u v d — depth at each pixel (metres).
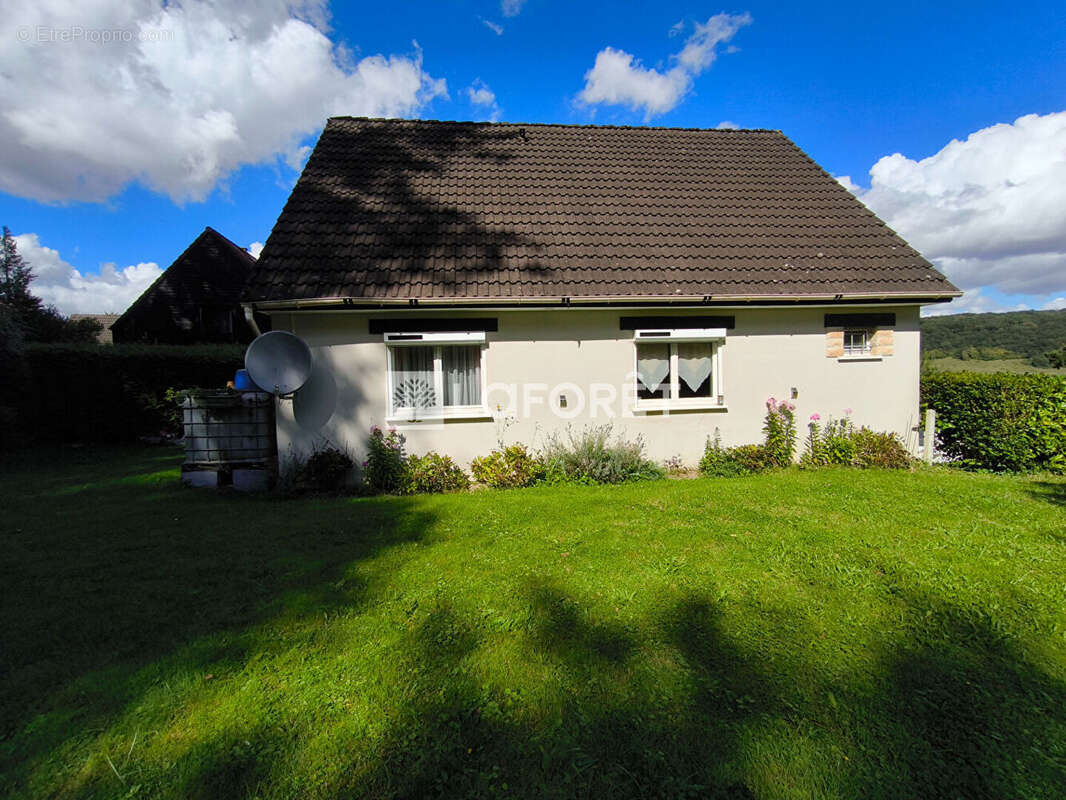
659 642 3.18
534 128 11.98
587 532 5.25
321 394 7.91
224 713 2.62
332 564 4.53
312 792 2.16
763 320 8.84
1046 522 5.46
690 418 8.77
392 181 9.77
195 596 3.94
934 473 8.13
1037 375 8.45
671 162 11.27
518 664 2.98
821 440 8.98
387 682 2.83
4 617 3.63
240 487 7.84
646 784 2.19
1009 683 2.83
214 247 22.55
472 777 2.23
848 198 10.63
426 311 7.93
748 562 4.39
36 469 9.86
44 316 28.67
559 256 8.61
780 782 2.20
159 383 13.89
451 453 8.25
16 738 2.48
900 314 9.11
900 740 2.41
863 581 4.00
